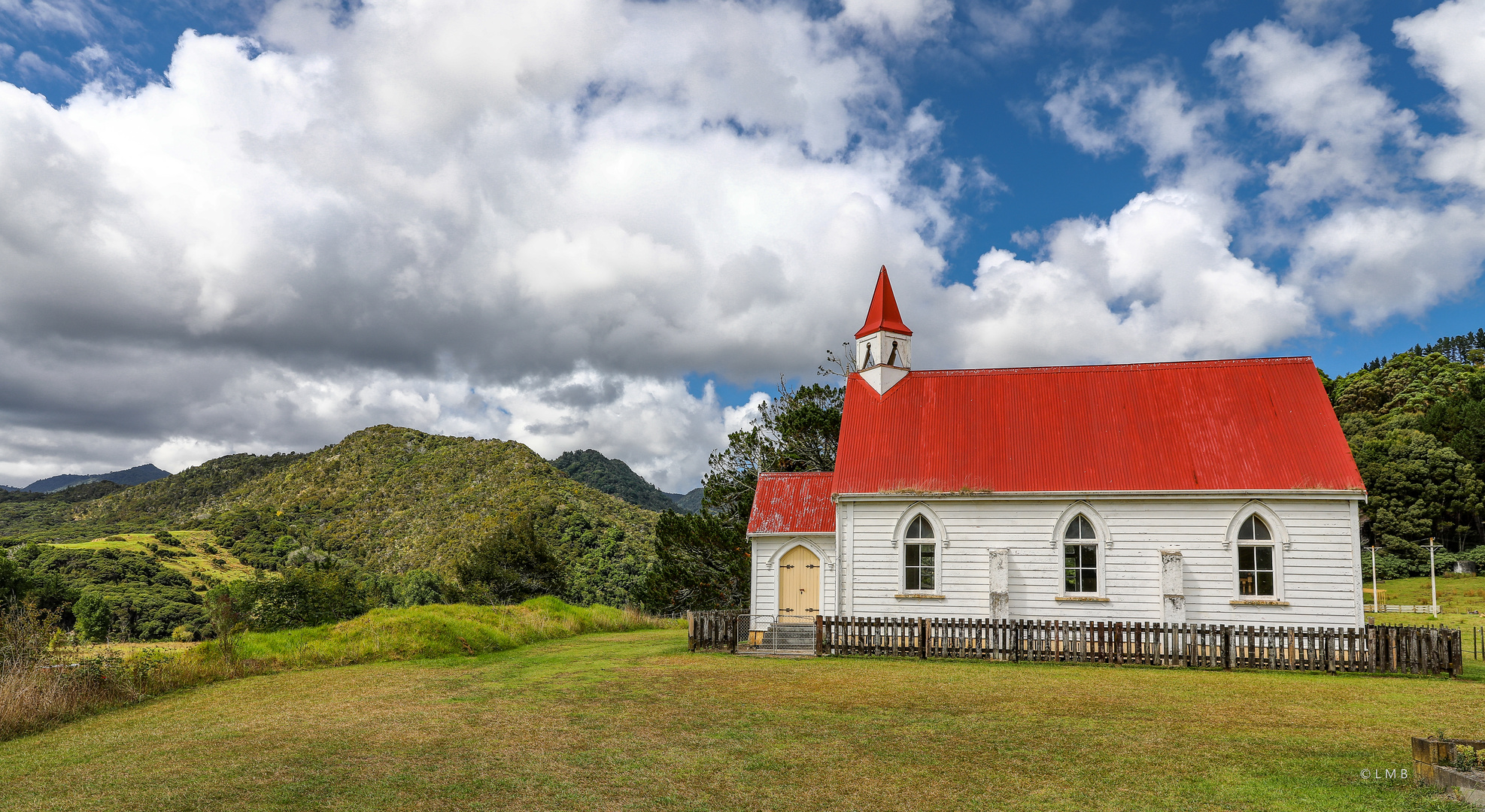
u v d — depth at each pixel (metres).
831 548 30.17
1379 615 58.44
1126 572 25.22
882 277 32.72
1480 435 89.06
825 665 22.77
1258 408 26.83
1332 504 24.28
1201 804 10.12
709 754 12.73
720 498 47.28
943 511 26.72
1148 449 26.39
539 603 37.38
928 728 14.48
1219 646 22.14
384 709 17.05
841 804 10.27
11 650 18.25
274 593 54.81
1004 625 23.69
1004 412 28.73
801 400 47.25
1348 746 13.04
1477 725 14.68
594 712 16.25
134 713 17.61
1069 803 10.22
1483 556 80.44
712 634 26.19
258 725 15.67
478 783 11.29
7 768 12.51
